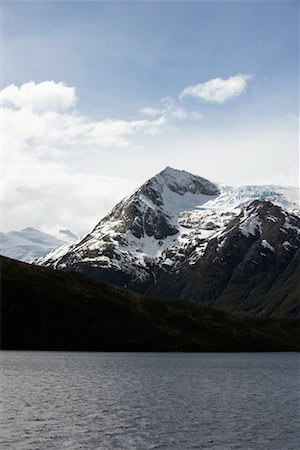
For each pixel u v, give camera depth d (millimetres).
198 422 95562
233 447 77812
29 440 79812
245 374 196500
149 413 104250
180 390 144625
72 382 159000
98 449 75500
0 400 117250
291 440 82438
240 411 108375
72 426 90188
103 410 106875
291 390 147500
